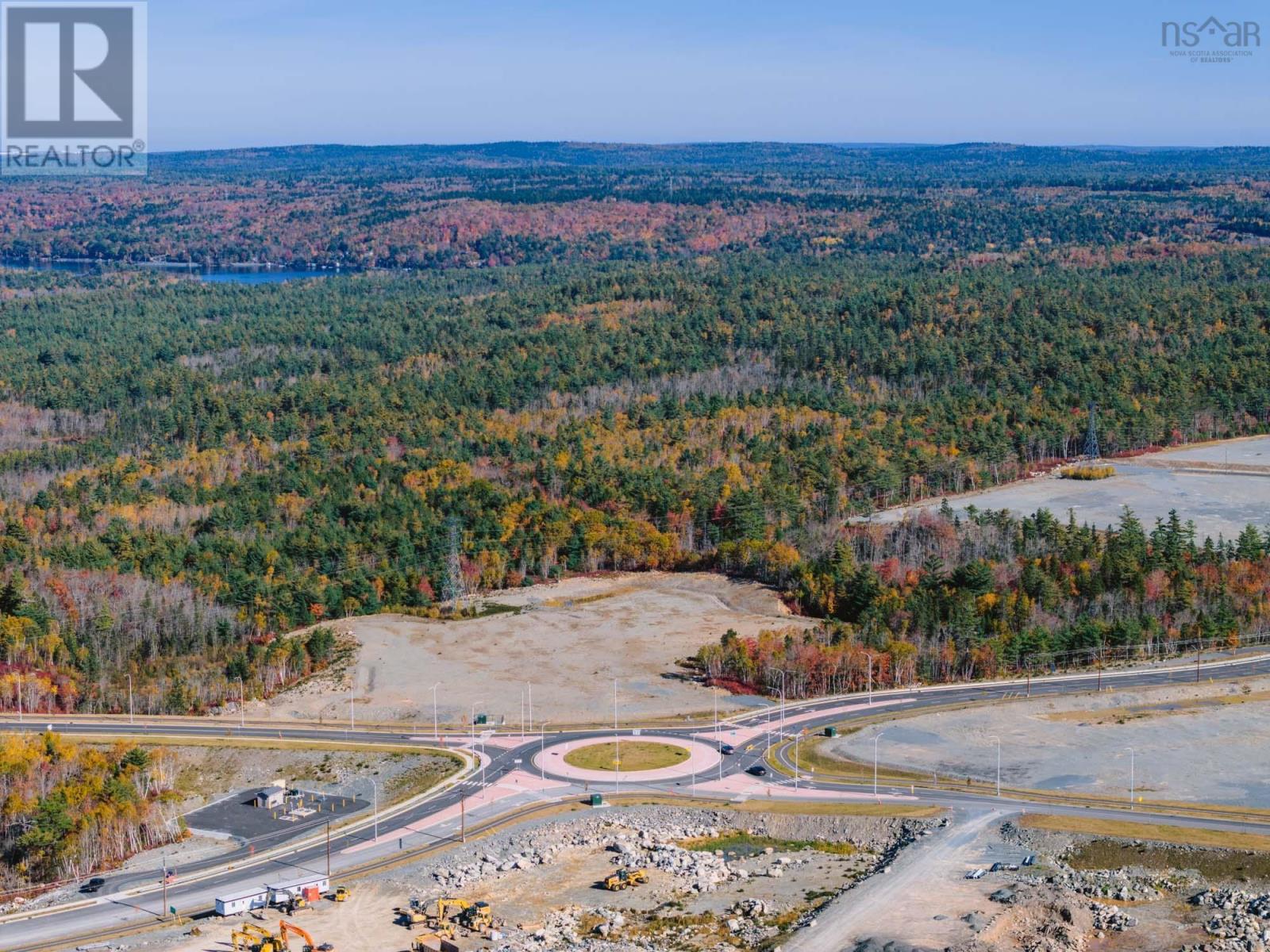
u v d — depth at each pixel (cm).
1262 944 19900
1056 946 19962
